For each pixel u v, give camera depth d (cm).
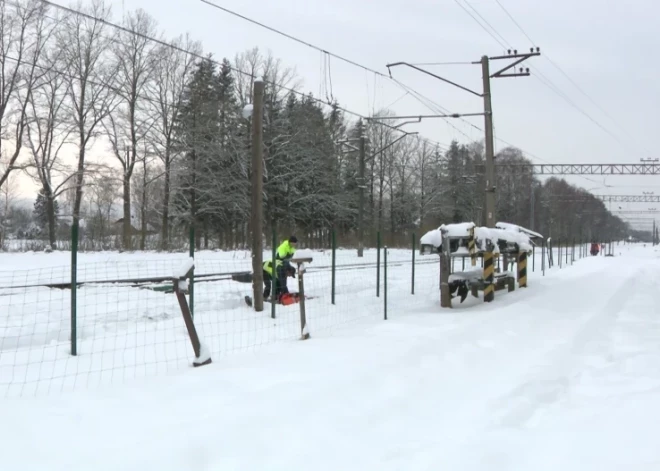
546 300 1277
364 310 1138
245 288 1356
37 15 3209
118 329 883
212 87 4628
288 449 404
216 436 411
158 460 375
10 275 1535
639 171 4447
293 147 4141
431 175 6266
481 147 7656
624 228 14662
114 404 484
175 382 551
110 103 3619
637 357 706
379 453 402
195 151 3859
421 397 529
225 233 4672
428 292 1499
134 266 1877
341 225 5375
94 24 3438
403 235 5675
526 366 650
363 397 521
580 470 373
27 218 6262
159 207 4334
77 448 391
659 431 437
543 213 8456
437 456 396
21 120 3297
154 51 3719
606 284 1734
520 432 446
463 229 1207
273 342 787
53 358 688
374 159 5697
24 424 433
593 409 505
